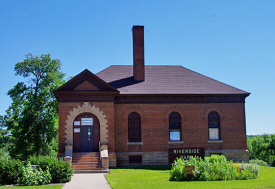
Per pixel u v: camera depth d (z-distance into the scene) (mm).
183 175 19812
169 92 32156
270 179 19844
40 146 43250
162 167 29125
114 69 36312
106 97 30156
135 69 34250
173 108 32250
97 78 29875
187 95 32281
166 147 31734
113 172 25516
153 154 31500
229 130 32844
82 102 29844
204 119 32562
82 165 26750
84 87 29953
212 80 35000
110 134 29672
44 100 44094
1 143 64250
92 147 29781
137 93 31609
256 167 21531
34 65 44906
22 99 43969
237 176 20078
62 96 29812
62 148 29141
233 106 33188
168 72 36125
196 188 15828
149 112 31953
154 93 31812
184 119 32281
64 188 17641
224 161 21062
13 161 20250
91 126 30047
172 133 32219
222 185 16766
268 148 48219
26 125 43125
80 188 17594
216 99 33000
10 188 17406
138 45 34656
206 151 32250
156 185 17578
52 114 43844
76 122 29953
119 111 31609
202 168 19984
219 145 32531
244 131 33000
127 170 26812
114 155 29391
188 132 32219
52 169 20188
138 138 31703
